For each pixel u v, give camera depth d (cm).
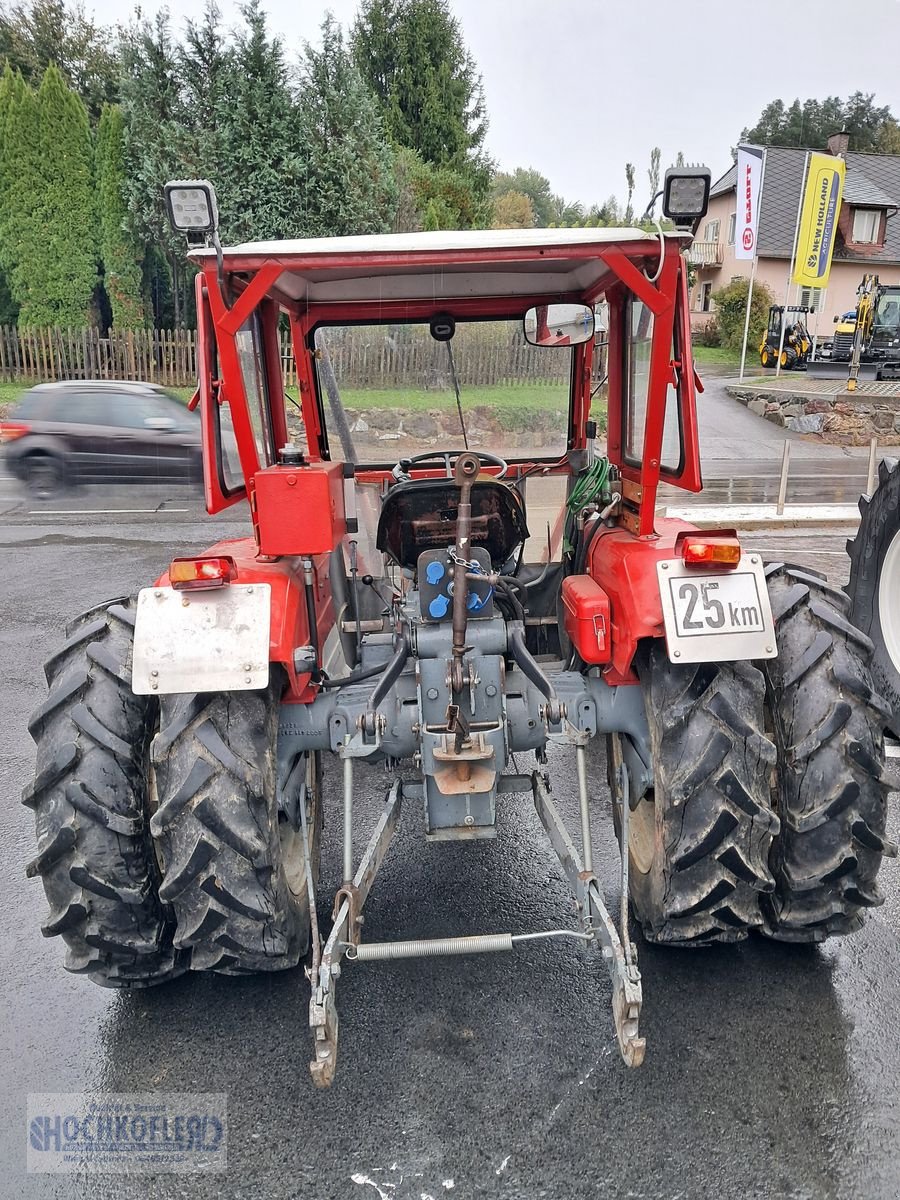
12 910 317
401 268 283
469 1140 214
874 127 6531
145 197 1959
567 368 364
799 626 250
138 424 1186
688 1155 208
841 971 271
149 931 242
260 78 1831
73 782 232
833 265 3206
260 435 321
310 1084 233
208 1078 236
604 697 267
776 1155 208
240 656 217
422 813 379
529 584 345
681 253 227
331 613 312
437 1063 238
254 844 222
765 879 233
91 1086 235
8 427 1188
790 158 3494
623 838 256
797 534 959
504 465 344
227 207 1848
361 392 367
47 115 2053
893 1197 197
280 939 236
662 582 230
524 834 362
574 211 5959
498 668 251
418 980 271
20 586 768
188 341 1989
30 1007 266
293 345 352
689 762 230
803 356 2519
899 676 412
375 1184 203
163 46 1869
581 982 269
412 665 279
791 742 240
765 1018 251
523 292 339
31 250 2119
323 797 390
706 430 1877
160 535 977
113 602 272
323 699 267
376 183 1931
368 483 366
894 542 411
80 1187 205
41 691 533
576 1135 214
